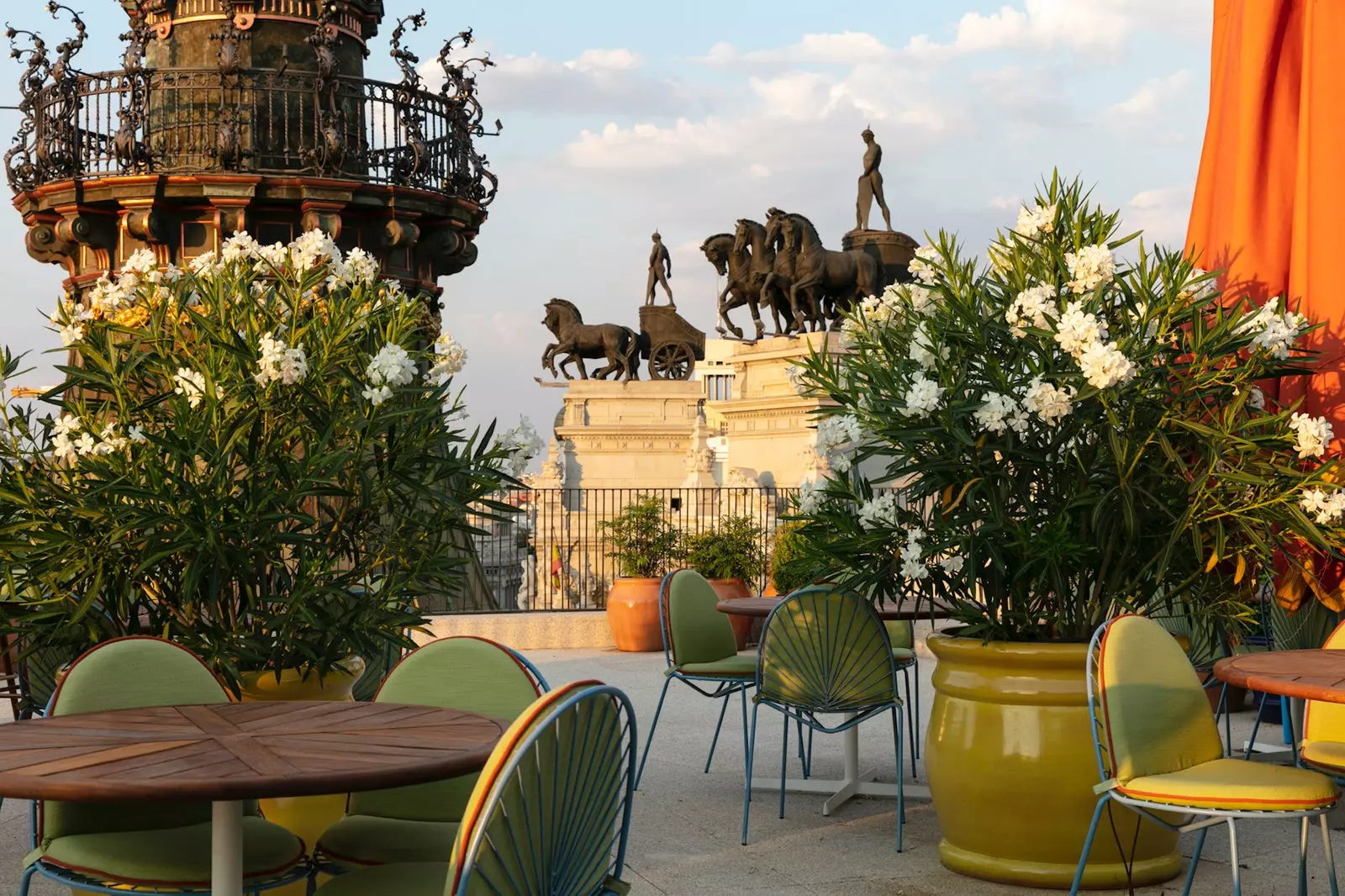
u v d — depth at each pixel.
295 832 5.23
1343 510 5.24
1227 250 6.90
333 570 5.68
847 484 6.03
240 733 3.50
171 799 2.87
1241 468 5.38
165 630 5.39
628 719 3.12
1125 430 5.39
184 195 14.41
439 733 3.49
